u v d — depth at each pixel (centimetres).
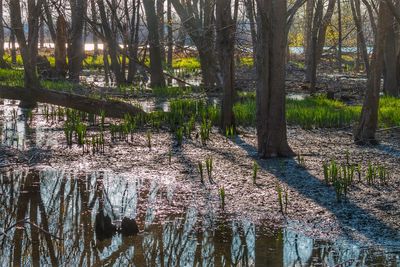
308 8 2917
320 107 1720
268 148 1095
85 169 1021
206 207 814
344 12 3959
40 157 1098
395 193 875
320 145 1228
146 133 1339
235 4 1331
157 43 2364
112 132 1268
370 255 646
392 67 2227
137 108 1492
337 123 1487
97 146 1150
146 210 804
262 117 1094
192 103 1650
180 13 2184
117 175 983
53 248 673
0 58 3266
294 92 2444
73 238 704
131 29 2378
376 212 791
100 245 684
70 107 1442
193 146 1203
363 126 1244
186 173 990
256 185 916
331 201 835
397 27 2236
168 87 2336
